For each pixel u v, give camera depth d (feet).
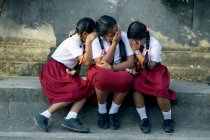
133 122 19.44
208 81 22.15
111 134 18.42
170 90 19.04
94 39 18.49
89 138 17.97
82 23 18.45
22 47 22.48
